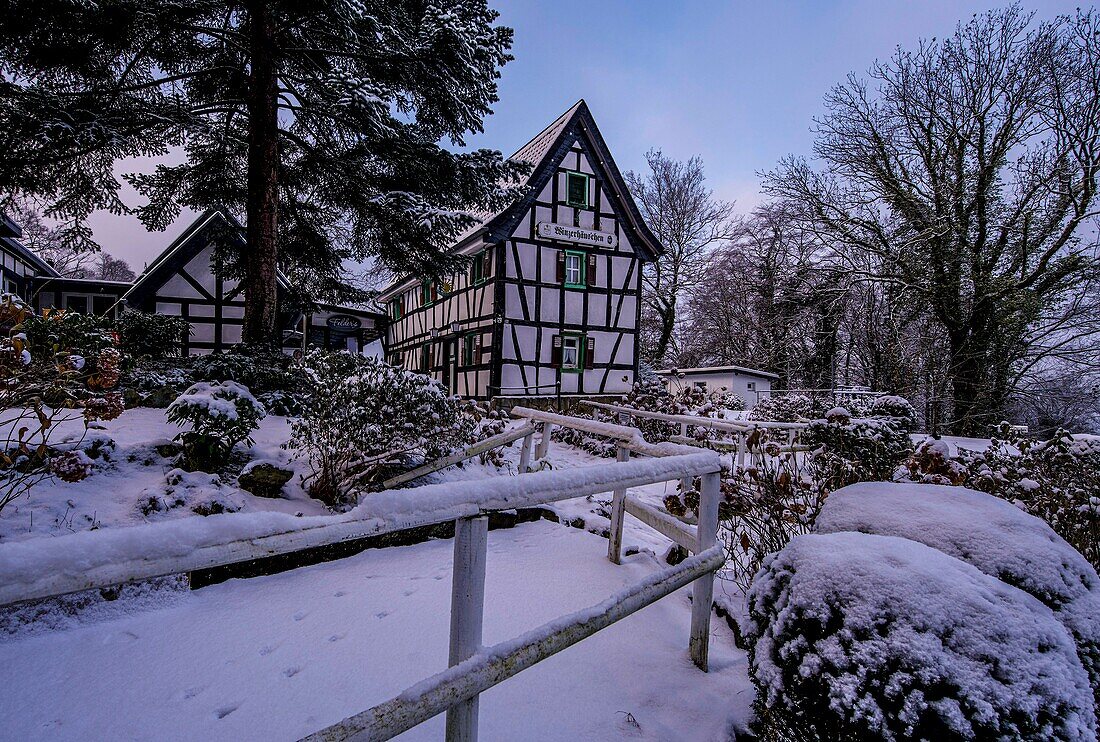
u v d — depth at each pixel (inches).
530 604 100.4
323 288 448.5
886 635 48.0
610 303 646.5
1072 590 61.2
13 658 78.8
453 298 705.0
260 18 295.0
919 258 564.7
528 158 657.6
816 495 139.0
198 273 556.1
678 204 1087.6
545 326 603.2
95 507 126.6
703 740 68.2
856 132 602.2
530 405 565.0
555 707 72.5
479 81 322.0
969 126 551.8
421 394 166.2
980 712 42.1
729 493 125.9
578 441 394.0
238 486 151.1
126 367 170.9
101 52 266.5
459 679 45.6
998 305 536.7
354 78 313.9
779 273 956.6
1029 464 156.8
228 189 354.0
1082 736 43.3
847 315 776.9
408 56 293.3
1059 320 531.5
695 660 86.1
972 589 50.8
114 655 80.9
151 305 542.6
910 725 43.1
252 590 105.9
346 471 162.1
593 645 89.7
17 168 255.0
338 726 37.1
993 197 551.8
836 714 47.0
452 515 49.1
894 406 194.9
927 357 561.6
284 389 272.4
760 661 56.2
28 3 217.8
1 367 105.0
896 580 50.9
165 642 85.1
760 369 1088.8
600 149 633.6
